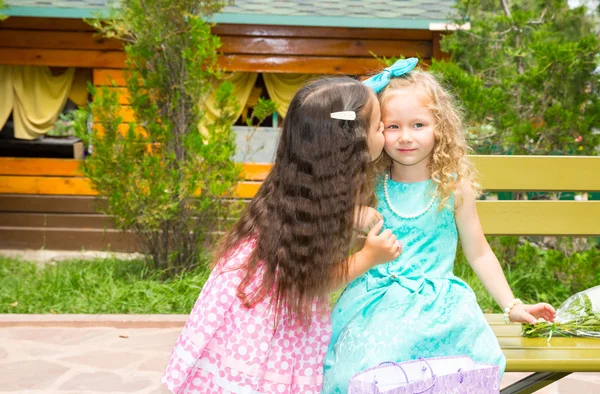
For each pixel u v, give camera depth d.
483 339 2.40
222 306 2.22
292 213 2.21
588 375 4.09
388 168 2.69
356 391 2.09
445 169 2.53
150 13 6.25
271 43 8.55
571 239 6.08
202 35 6.27
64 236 8.86
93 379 3.91
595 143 5.79
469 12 7.07
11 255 8.52
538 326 2.70
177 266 6.48
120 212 6.32
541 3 7.46
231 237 2.35
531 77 5.82
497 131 6.02
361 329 2.38
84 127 6.39
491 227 3.26
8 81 8.99
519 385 2.53
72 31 8.66
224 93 6.33
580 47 5.75
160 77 6.32
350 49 8.56
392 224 2.59
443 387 2.15
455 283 2.55
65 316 5.09
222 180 6.42
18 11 8.02
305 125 2.22
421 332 2.32
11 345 4.56
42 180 8.88
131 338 4.75
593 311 2.80
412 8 8.30
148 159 6.22
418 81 2.53
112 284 6.00
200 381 2.24
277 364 2.24
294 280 2.18
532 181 3.25
